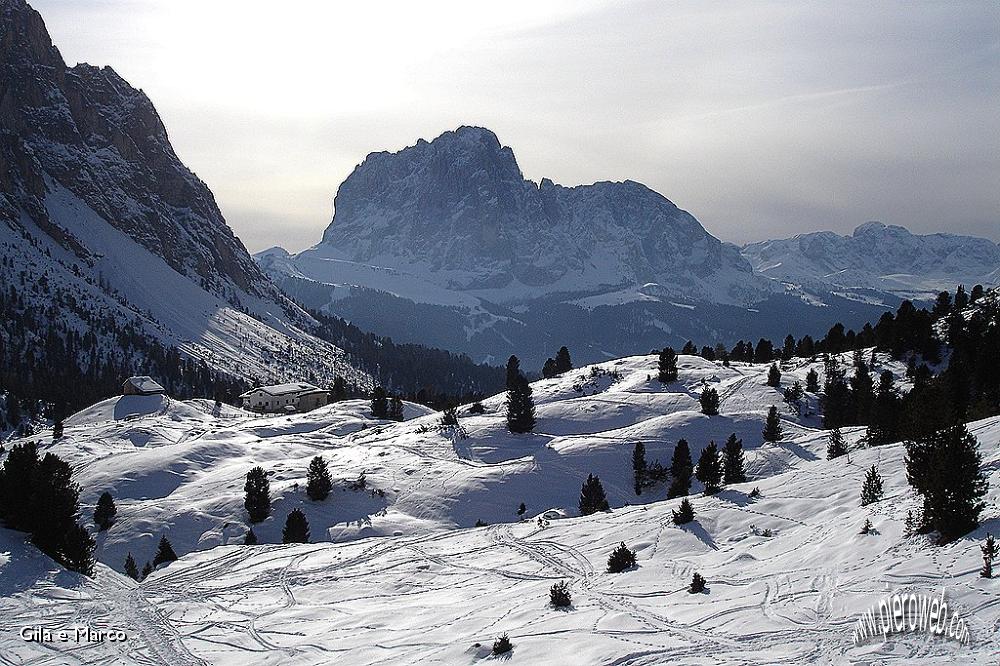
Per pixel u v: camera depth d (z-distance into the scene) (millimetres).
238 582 50031
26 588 39594
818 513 47906
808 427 108000
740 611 30875
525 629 32750
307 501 88812
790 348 178375
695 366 145125
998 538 30406
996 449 45875
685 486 81500
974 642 23391
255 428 145000
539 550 54062
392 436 124062
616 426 117812
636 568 43938
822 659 24500
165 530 82062
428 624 36312
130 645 34156
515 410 115375
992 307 128500
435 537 64125
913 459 38312
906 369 120188
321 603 43844
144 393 183250
